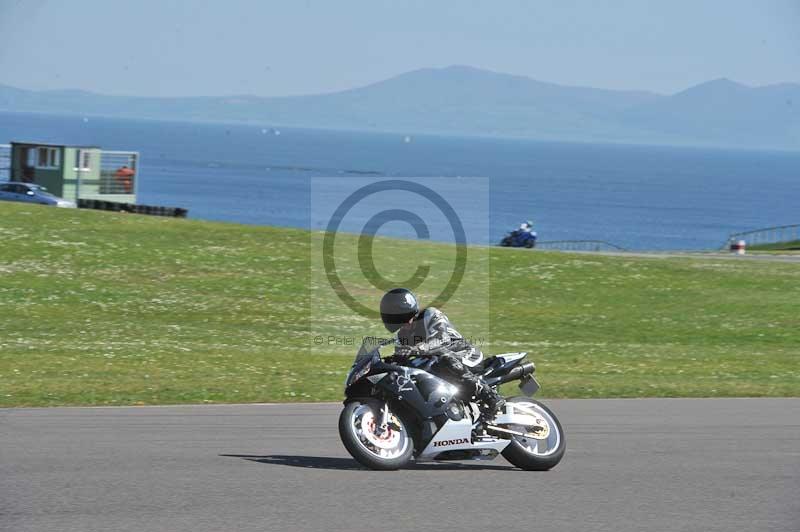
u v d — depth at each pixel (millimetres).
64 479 21469
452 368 24344
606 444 27703
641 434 29344
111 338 54406
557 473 23875
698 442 28141
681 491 22062
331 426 29609
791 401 37094
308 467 23578
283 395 36406
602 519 19516
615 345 59812
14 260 79625
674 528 19016
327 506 19891
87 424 28500
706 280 88625
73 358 45375
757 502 21172
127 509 19172
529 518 19469
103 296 69875
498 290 80188
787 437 29203
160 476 22062
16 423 28328
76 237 91500
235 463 23734
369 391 24453
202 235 97625
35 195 144250
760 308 77250
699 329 68250
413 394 23875
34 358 44844
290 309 69562
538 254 99062
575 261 94562
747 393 39562
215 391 36562
